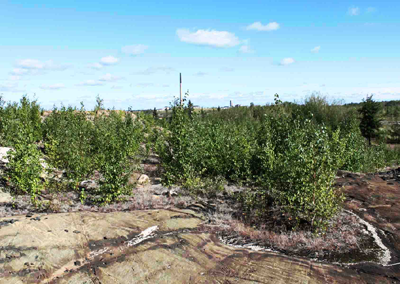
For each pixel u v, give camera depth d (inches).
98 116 981.2
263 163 442.0
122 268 221.5
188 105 498.3
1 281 194.9
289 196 345.7
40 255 229.0
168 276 215.6
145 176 528.7
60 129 680.4
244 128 755.4
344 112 1253.1
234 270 231.0
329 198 323.0
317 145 335.6
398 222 349.4
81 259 232.1
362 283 220.4
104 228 289.3
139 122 965.8
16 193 402.3
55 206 357.1
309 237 308.3
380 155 849.5
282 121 451.8
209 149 561.0
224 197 454.9
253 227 336.2
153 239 274.1
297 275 226.4
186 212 363.3
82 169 470.6
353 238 303.1
